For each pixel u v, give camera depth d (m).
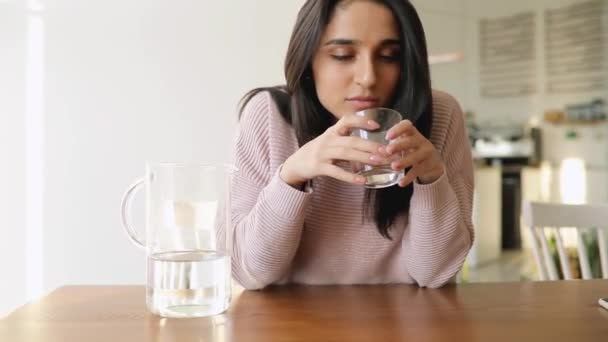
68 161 2.25
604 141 5.82
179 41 2.22
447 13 6.43
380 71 0.90
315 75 0.95
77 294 0.88
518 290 0.91
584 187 5.82
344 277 1.10
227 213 0.74
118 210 2.25
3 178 2.25
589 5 5.82
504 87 6.45
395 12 0.88
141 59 2.22
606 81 5.76
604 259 1.37
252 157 1.07
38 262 2.27
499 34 6.45
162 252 0.73
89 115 2.24
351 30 0.87
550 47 6.12
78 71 2.23
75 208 2.26
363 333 0.67
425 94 0.93
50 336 0.66
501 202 5.98
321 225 1.05
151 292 0.74
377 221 1.01
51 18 2.22
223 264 0.74
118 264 2.27
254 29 2.22
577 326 0.70
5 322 0.72
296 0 2.21
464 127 1.14
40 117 2.24
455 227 0.93
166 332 0.67
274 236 0.88
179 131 2.24
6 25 2.22
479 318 0.74
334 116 1.02
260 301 0.84
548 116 6.09
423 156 0.81
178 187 0.71
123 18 2.22
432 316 0.75
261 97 1.09
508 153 6.14
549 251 1.35
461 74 6.63
